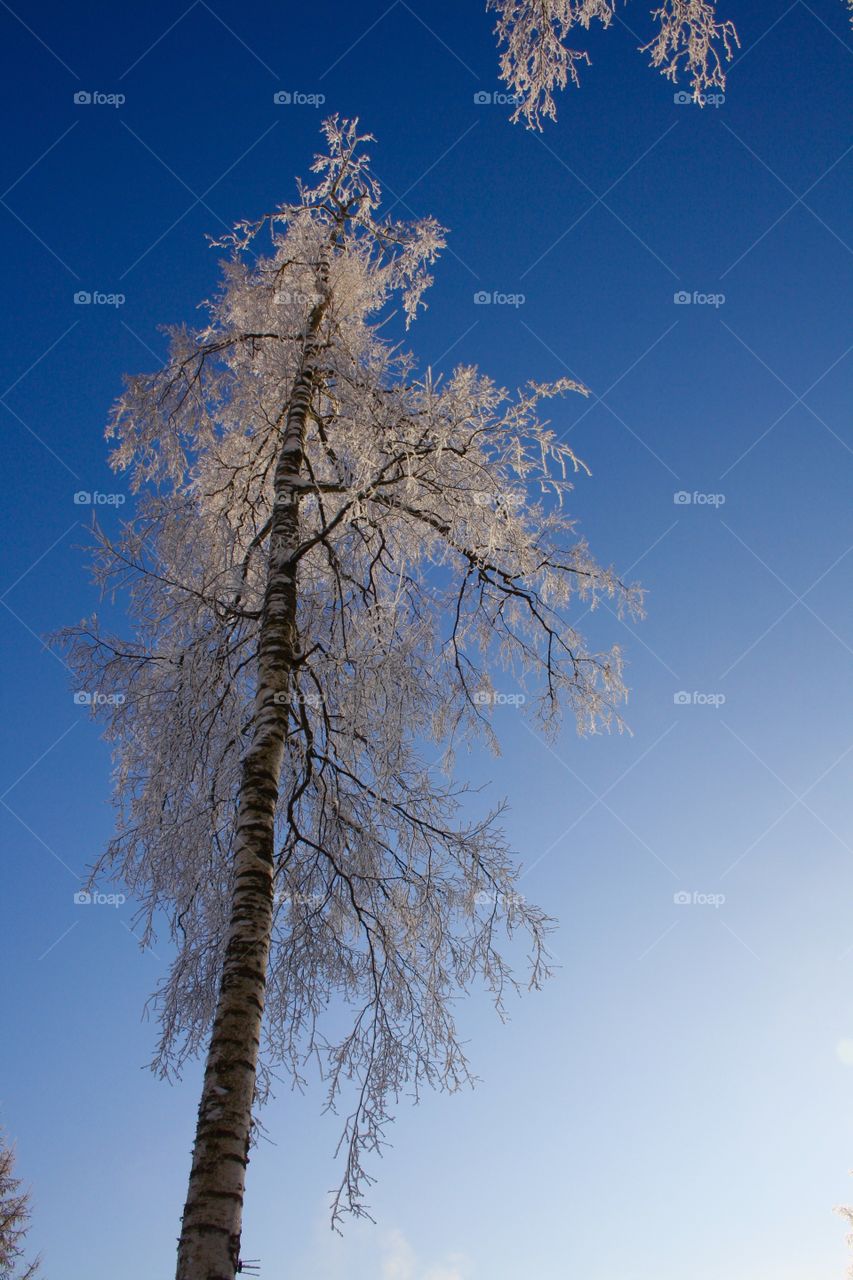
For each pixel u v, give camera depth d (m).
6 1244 14.04
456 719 6.62
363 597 6.01
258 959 4.23
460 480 6.26
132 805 5.95
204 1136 3.60
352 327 7.62
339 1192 5.34
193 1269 3.19
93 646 5.80
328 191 8.31
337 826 5.99
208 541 6.61
